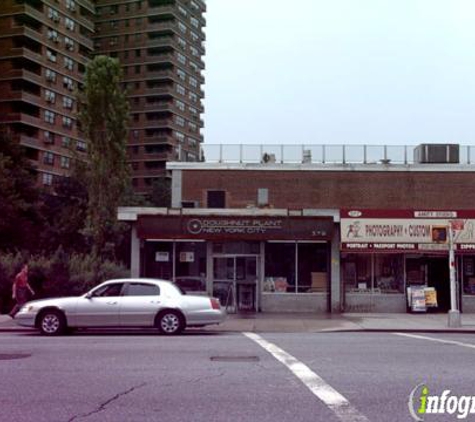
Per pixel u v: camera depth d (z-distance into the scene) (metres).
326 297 25.31
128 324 17.14
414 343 15.00
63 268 25.38
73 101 86.81
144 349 13.38
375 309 25.50
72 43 88.12
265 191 29.42
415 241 24.55
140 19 106.56
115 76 45.84
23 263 25.36
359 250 24.52
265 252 25.56
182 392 8.70
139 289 17.44
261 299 25.25
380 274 25.77
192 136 112.81
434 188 30.09
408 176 30.23
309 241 25.39
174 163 30.52
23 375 10.05
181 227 24.78
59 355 12.40
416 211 24.83
